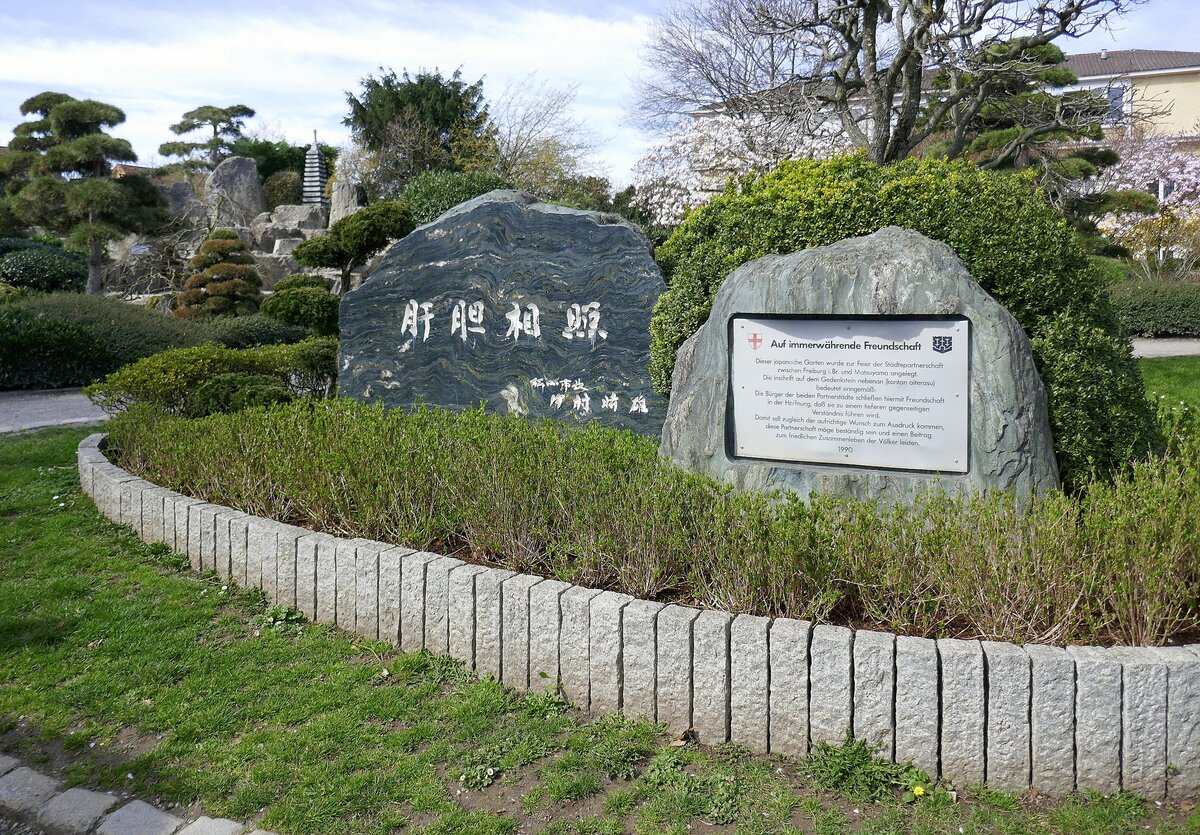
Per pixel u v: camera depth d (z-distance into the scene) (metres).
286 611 4.70
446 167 28.62
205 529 5.31
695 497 4.29
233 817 3.13
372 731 3.59
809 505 4.58
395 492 4.95
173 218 26.33
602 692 3.66
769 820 2.97
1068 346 4.75
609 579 4.20
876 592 3.65
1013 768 3.07
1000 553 3.54
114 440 7.41
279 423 6.20
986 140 20.70
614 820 3.01
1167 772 3.00
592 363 7.21
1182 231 21.56
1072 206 21.67
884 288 4.56
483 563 4.55
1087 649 3.09
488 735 3.53
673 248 6.87
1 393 13.79
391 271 8.27
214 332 16.52
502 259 7.64
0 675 4.15
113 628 4.58
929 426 4.53
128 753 3.54
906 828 2.91
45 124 25.09
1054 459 4.47
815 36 17.88
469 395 7.86
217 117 41.34
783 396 4.86
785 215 5.57
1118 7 15.84
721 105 23.12
